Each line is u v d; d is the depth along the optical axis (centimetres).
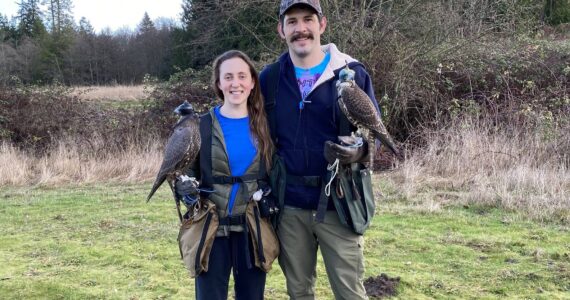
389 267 487
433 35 1189
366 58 1173
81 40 3547
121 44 3538
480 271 472
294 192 322
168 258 530
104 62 3478
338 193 312
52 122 1237
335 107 314
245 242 315
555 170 803
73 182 989
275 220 327
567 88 1133
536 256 502
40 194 881
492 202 698
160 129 1224
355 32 1195
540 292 424
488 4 1245
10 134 1223
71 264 520
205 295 318
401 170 913
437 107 1148
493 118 1029
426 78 1169
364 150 306
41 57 3409
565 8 1755
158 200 801
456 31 1226
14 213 740
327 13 1194
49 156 1156
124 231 627
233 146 317
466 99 1139
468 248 533
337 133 319
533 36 1470
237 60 312
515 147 876
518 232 579
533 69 1179
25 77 3183
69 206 779
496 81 1152
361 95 304
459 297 421
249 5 1279
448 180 828
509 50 1207
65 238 605
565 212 637
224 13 1329
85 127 1223
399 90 1158
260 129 317
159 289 457
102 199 820
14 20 4397
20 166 1048
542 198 679
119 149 1138
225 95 315
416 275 466
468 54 1197
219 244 317
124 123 1220
